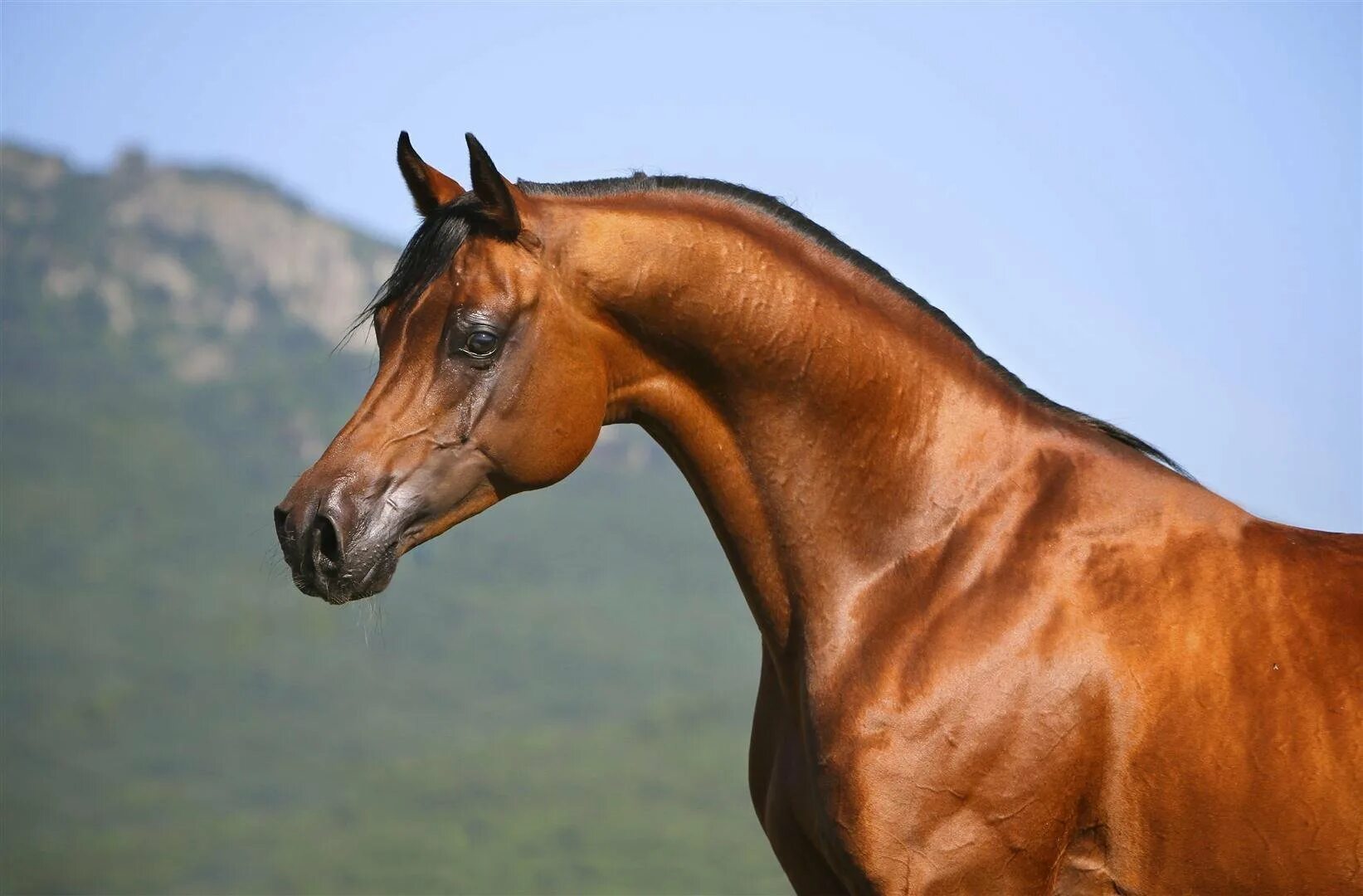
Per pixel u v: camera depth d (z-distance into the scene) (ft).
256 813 185.68
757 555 16.14
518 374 15.39
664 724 224.94
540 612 293.84
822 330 15.75
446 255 15.42
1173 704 14.48
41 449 337.52
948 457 15.79
